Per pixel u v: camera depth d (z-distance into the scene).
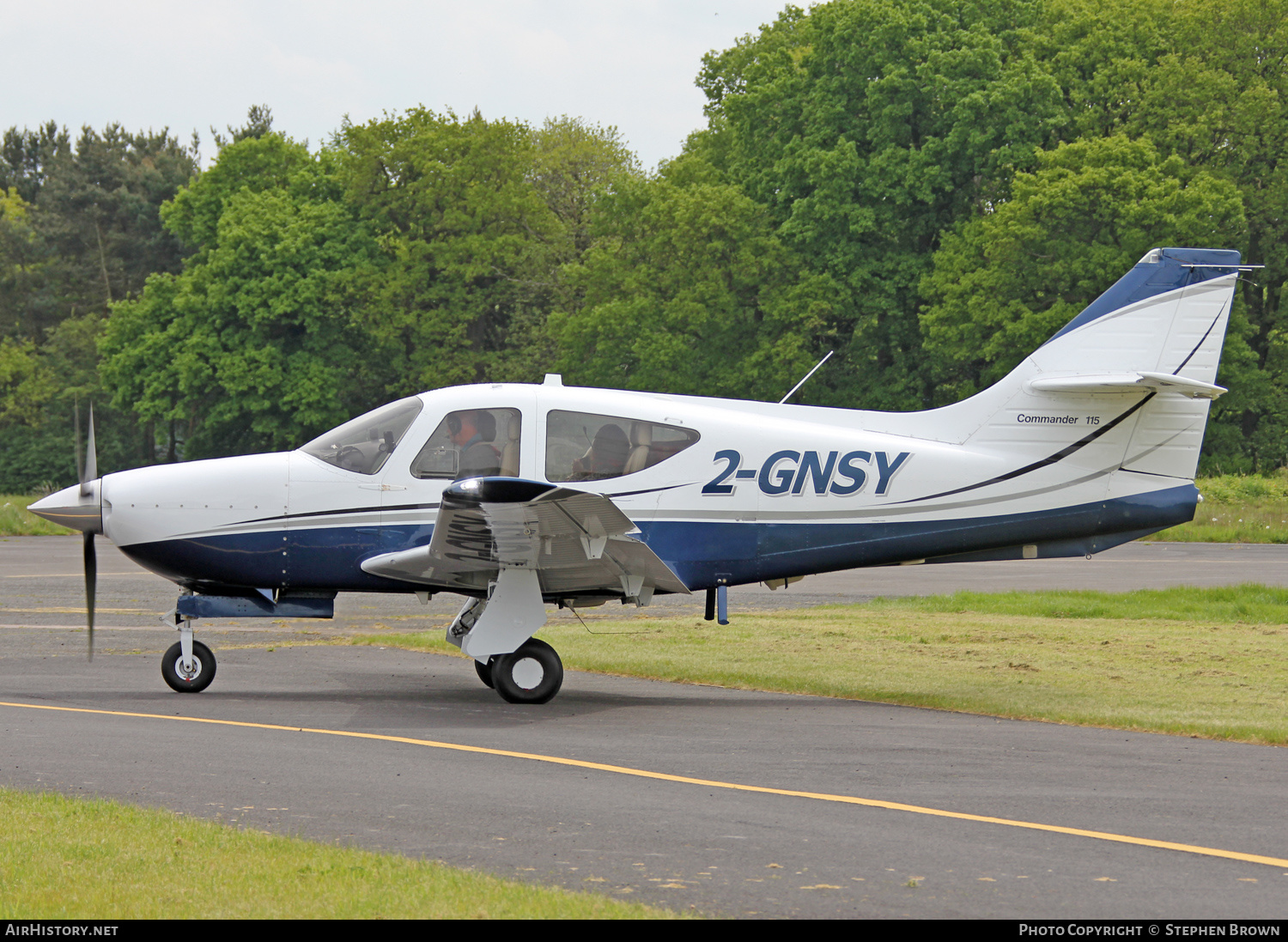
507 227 112.19
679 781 15.13
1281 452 101.75
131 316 116.25
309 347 111.31
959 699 22.20
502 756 16.59
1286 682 24.06
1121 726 19.77
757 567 22.81
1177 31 98.00
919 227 97.44
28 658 27.16
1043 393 23.64
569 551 20.56
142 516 21.86
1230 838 12.66
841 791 14.68
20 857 10.93
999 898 10.51
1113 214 85.38
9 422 147.25
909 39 93.38
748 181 99.69
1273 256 99.75
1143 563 54.78
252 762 15.82
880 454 23.06
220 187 118.38
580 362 101.88
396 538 22.08
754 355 92.06
